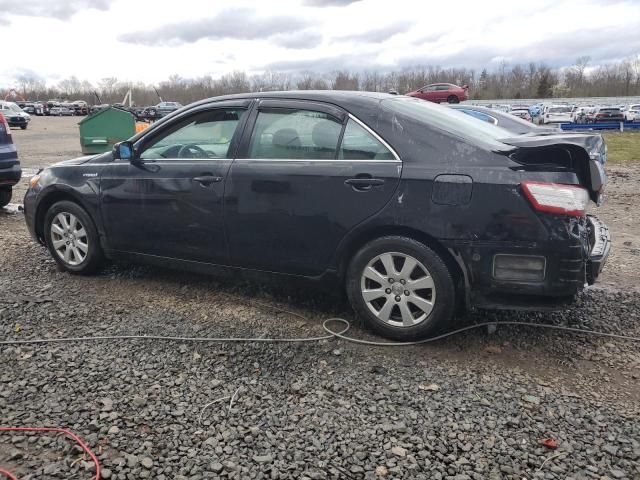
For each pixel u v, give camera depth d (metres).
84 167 4.86
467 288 3.47
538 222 3.24
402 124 3.65
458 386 3.17
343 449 2.60
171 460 2.51
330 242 3.79
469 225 3.37
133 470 2.45
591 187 3.37
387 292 3.69
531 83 82.56
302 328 3.96
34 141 24.12
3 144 7.34
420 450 2.60
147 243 4.56
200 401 2.99
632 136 25.28
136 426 2.76
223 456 2.54
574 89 81.50
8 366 3.35
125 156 4.53
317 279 3.94
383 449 2.61
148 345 3.66
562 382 3.24
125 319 4.08
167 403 2.96
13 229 6.86
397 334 3.71
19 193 9.55
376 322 3.76
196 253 4.34
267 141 4.04
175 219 4.35
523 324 4.01
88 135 15.19
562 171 3.28
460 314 4.13
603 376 3.32
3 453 2.54
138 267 5.27
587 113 37.25
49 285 4.78
